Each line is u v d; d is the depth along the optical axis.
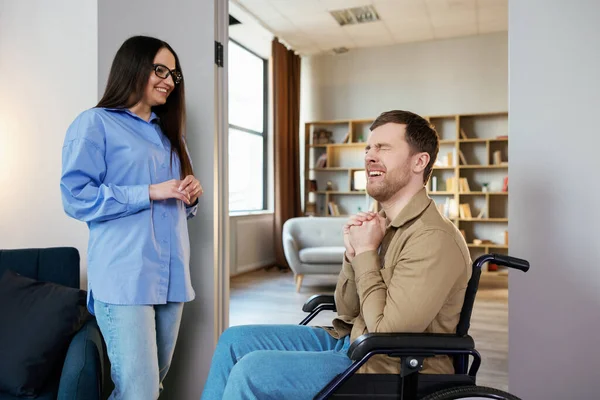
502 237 6.44
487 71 6.51
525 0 1.72
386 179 1.29
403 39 6.72
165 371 1.72
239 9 5.53
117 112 1.57
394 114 1.32
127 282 1.49
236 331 1.47
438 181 6.73
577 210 1.69
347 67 7.23
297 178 7.11
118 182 1.54
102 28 2.13
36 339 1.64
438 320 1.23
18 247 2.58
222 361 1.42
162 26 2.05
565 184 1.69
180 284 1.63
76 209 1.47
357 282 1.27
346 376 1.10
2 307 1.75
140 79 1.54
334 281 5.84
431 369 1.24
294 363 1.23
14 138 2.57
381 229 1.30
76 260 2.12
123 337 1.49
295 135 7.10
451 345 1.13
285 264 6.78
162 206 1.59
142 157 1.55
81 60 2.45
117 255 1.50
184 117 1.71
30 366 1.59
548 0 1.70
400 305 1.15
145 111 1.63
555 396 1.73
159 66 1.54
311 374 1.22
